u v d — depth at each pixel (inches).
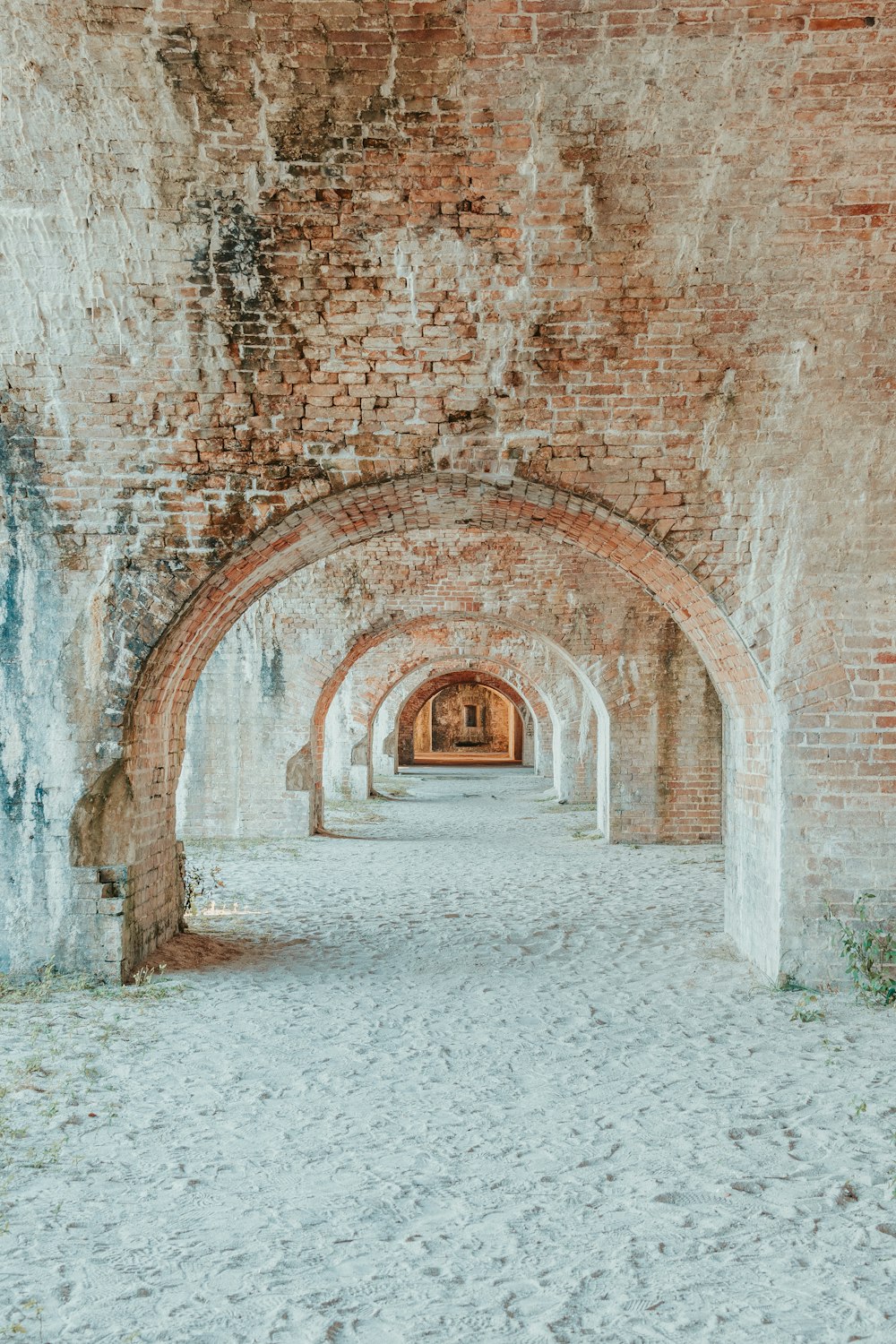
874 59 216.2
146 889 299.1
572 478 268.8
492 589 601.3
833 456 267.3
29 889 277.1
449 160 233.0
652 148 230.4
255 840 618.8
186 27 211.2
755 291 252.2
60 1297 126.8
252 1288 129.1
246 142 230.1
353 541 365.4
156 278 251.3
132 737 283.9
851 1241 142.1
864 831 270.7
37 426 270.8
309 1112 190.2
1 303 253.9
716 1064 217.5
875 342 257.6
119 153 231.5
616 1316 123.1
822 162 232.4
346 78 219.6
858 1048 226.7
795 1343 118.0
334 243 246.8
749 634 272.1
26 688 278.8
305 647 627.5
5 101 223.1
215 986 278.8
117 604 276.7
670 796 589.6
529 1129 182.5
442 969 302.2
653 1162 168.1
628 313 256.7
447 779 1183.6
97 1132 179.8
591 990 277.9
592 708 841.5
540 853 566.6
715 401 265.1
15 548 276.8
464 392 266.2
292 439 269.4
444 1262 135.5
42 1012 249.8
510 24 210.1
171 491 272.7
